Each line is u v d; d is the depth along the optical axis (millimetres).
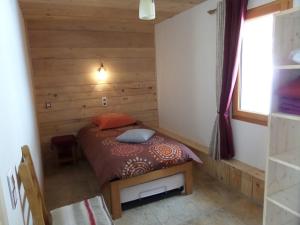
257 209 2422
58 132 3998
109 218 1581
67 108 4008
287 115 1595
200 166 3332
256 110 2670
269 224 1843
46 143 3938
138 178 2426
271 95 1668
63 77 3926
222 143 2855
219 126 2854
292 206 1673
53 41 3807
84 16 3611
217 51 2828
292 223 1937
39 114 3850
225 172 2908
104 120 3775
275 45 1611
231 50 2609
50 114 3916
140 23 4242
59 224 1499
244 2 2477
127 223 2299
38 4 2941
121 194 2434
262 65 2547
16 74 1778
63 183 3236
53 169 3707
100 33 4070
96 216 1581
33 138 2580
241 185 2701
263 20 2477
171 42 3979
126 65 4328
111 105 4301
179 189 2803
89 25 3980
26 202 1317
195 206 2527
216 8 2881
